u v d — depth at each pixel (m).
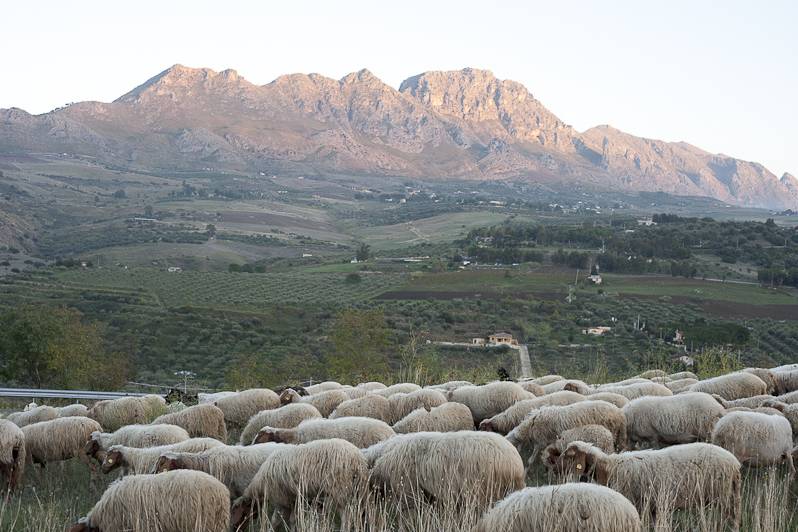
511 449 10.99
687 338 81.38
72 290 117.62
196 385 62.28
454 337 89.94
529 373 63.97
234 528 11.27
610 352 77.38
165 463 12.05
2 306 99.56
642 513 10.47
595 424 14.35
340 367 48.62
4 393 34.41
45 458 16.03
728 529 10.55
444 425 15.45
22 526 11.71
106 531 10.26
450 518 9.42
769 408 14.21
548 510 8.53
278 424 16.78
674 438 14.75
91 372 53.47
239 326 92.44
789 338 81.06
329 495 11.03
